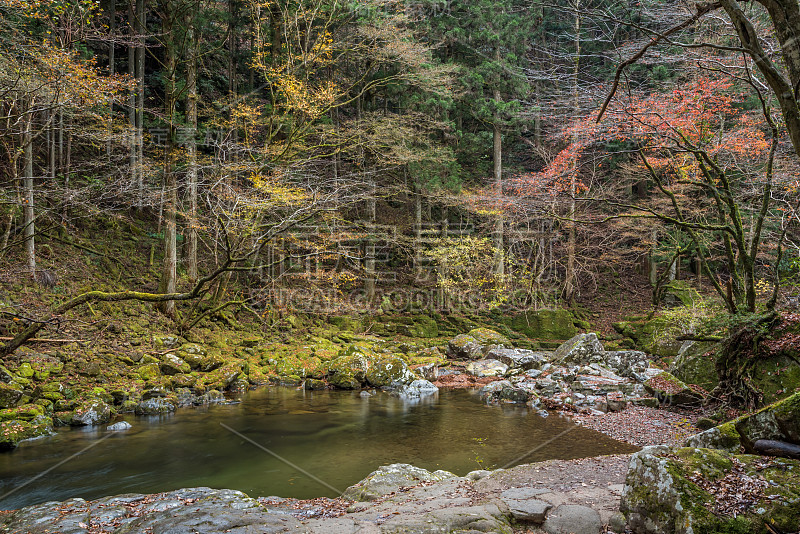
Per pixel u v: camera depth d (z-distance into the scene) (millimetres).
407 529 3912
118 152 16953
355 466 7246
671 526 3566
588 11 5797
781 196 10352
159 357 12727
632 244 25719
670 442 8117
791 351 7891
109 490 6270
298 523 4230
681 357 11250
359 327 19984
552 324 20875
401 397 12461
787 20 3383
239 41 26969
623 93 9852
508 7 21422
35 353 10477
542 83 20812
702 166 9133
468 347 17891
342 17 17328
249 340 16188
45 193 9102
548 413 10664
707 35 8977
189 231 17188
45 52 8148
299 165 15641
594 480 5297
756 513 3365
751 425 4414
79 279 14758
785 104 3480
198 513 4496
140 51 18141
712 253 20719
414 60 17062
